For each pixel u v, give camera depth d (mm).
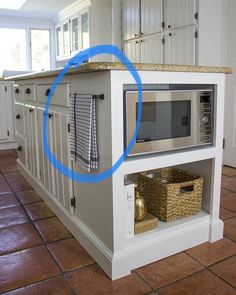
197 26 3107
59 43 6008
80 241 1752
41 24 6023
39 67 6168
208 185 1788
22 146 2990
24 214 2180
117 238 1437
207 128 1695
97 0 4719
